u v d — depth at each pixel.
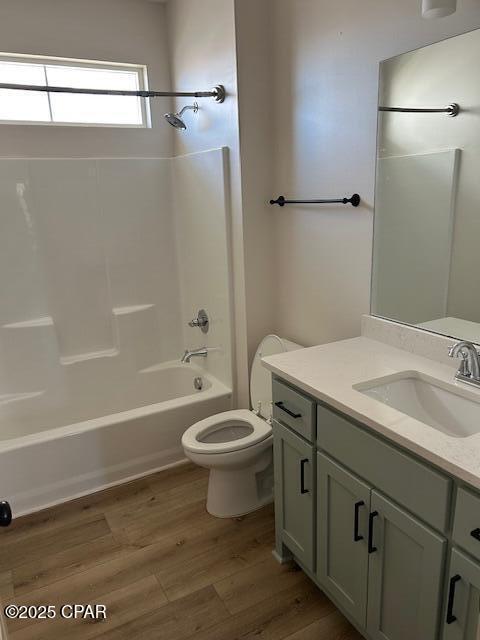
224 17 2.28
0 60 2.61
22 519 2.27
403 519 1.26
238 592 1.83
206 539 2.11
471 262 1.56
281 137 2.36
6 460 2.22
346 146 1.98
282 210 2.45
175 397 3.25
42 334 2.83
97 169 2.87
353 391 1.45
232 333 2.70
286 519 1.87
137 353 3.14
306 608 1.75
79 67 2.80
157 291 3.19
